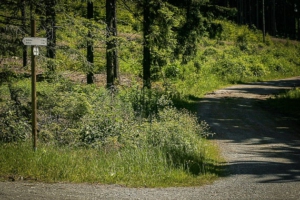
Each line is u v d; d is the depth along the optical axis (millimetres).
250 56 48438
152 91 20828
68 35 12094
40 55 10875
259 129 16531
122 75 26391
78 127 10836
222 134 15266
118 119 11500
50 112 10820
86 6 19328
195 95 27672
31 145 9109
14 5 11195
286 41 68062
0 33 10391
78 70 13383
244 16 82438
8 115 9961
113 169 8008
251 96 28422
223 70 39688
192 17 24969
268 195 6730
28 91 13203
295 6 85688
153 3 19594
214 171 9000
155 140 11039
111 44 15977
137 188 6953
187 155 10195
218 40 53156
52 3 11422
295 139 14461
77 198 5984
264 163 10242
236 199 6410
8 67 10836
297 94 26391
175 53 24266
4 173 7312
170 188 7109
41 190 6352
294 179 8273
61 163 8000
